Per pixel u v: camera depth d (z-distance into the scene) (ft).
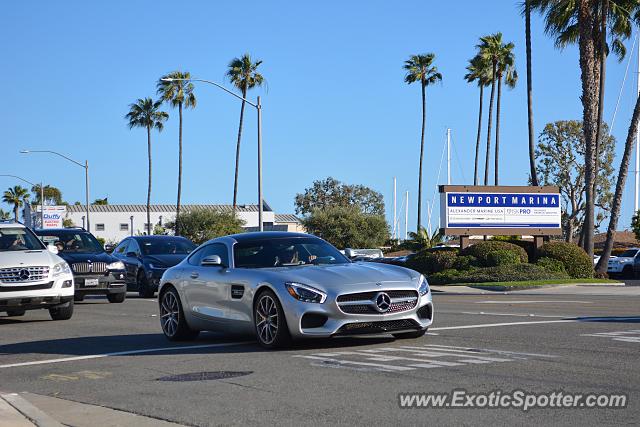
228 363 33.91
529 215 124.67
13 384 31.99
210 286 40.83
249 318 38.37
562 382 27.17
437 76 234.38
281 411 24.53
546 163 260.21
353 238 270.87
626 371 29.04
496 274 115.24
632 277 142.92
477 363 31.35
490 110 208.74
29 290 54.80
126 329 50.83
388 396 25.79
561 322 46.96
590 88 128.06
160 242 90.99
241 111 227.20
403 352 34.71
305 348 37.09
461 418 22.72
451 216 122.21
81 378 32.35
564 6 127.34
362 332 35.70
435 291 103.76
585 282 112.78
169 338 43.78
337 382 28.45
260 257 40.16
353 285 35.76
